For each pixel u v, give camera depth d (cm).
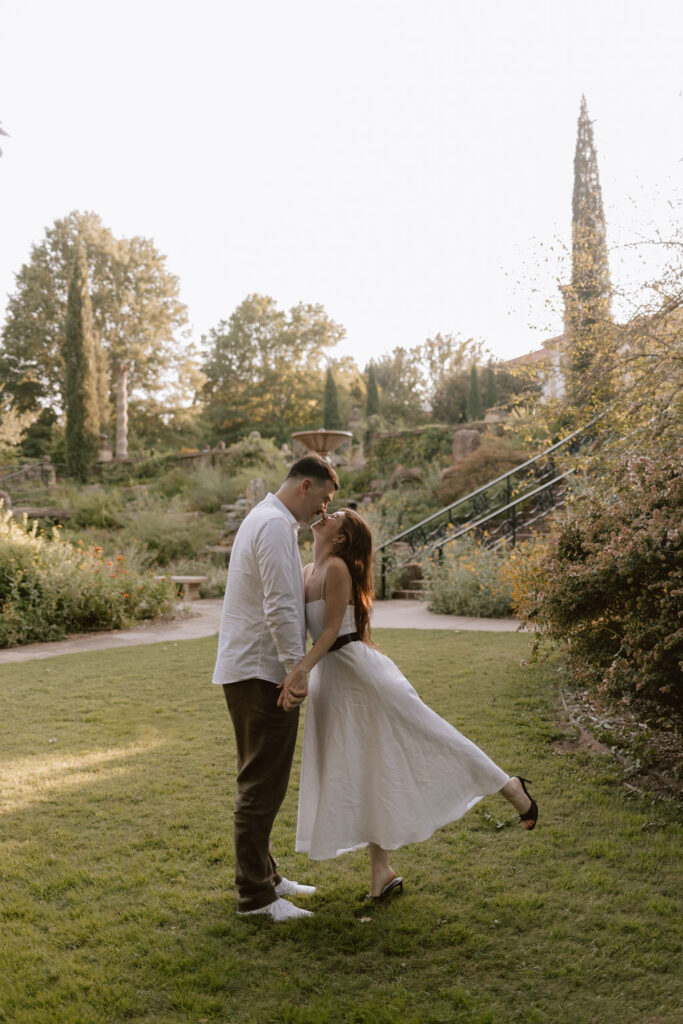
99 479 2830
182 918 256
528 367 792
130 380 4050
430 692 540
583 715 463
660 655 331
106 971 225
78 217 4038
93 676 652
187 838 319
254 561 254
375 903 264
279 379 4381
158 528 1741
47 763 420
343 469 2222
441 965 225
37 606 896
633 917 247
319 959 231
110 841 318
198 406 4394
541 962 225
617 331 671
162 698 568
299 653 248
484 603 919
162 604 1041
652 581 346
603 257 733
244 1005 208
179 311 4162
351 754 258
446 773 260
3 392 3909
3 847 312
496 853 301
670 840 304
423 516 1541
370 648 265
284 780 260
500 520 1383
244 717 256
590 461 571
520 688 542
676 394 570
